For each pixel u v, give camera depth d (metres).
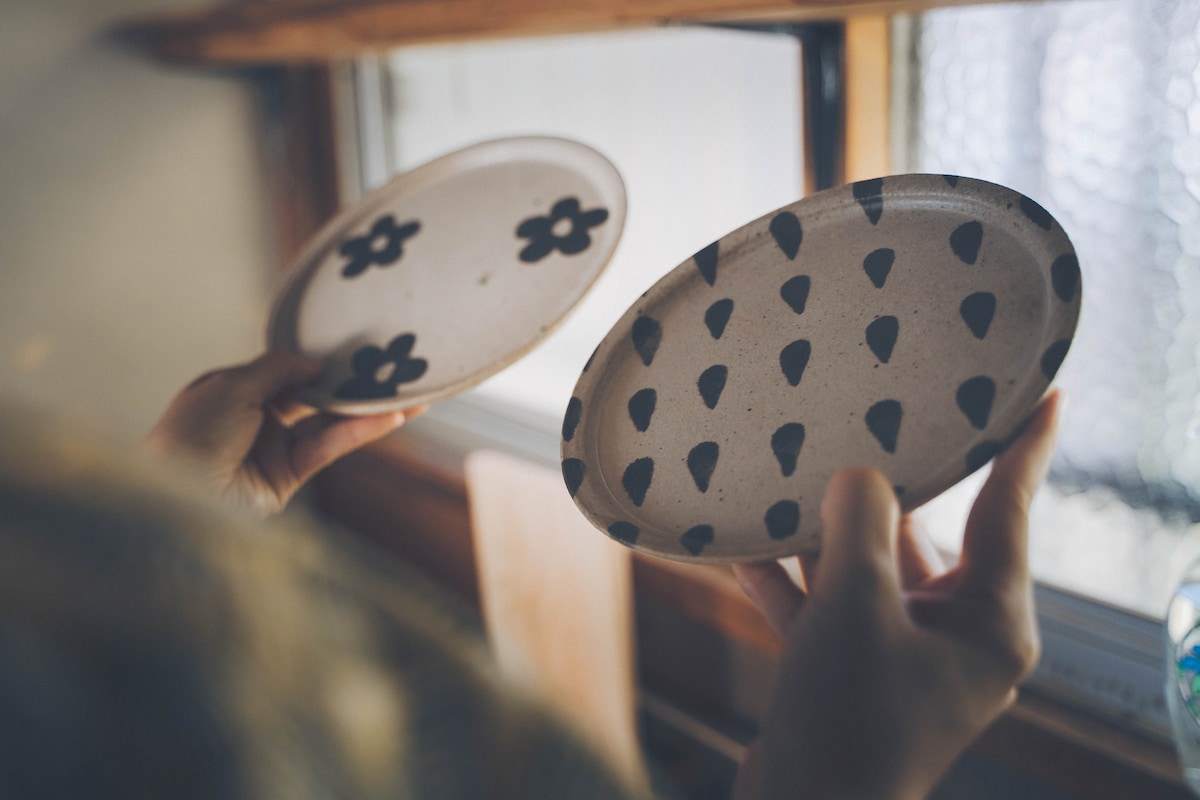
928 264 0.48
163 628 0.13
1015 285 0.44
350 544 0.19
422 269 0.71
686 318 0.53
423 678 0.17
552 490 1.16
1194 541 0.79
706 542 0.44
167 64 1.48
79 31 1.41
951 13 0.82
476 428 1.53
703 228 1.14
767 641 1.01
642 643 1.26
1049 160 0.79
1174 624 0.61
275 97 1.57
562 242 0.66
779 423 0.47
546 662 1.26
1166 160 0.72
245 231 1.63
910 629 0.31
